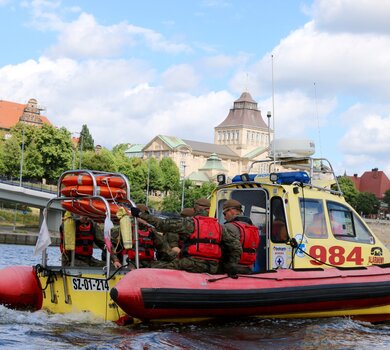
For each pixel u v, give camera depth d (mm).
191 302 8562
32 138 105938
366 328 9906
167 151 195250
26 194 73188
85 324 8930
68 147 103875
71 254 9812
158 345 7805
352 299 10109
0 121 158625
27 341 7957
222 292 8812
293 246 10086
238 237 9188
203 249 8930
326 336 8984
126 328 8734
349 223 11070
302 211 10367
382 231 107188
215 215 10992
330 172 11961
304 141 11562
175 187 127375
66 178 9188
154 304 8336
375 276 10586
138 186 122188
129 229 8758
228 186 10891
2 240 67562
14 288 9594
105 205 8734
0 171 103375
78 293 9094
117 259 9227
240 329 9070
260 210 10539
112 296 8258
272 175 10227
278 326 9430
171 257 9945
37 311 9500
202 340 8211
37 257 35375
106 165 111500
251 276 9305
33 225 90562
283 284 9469
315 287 9703
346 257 10781
